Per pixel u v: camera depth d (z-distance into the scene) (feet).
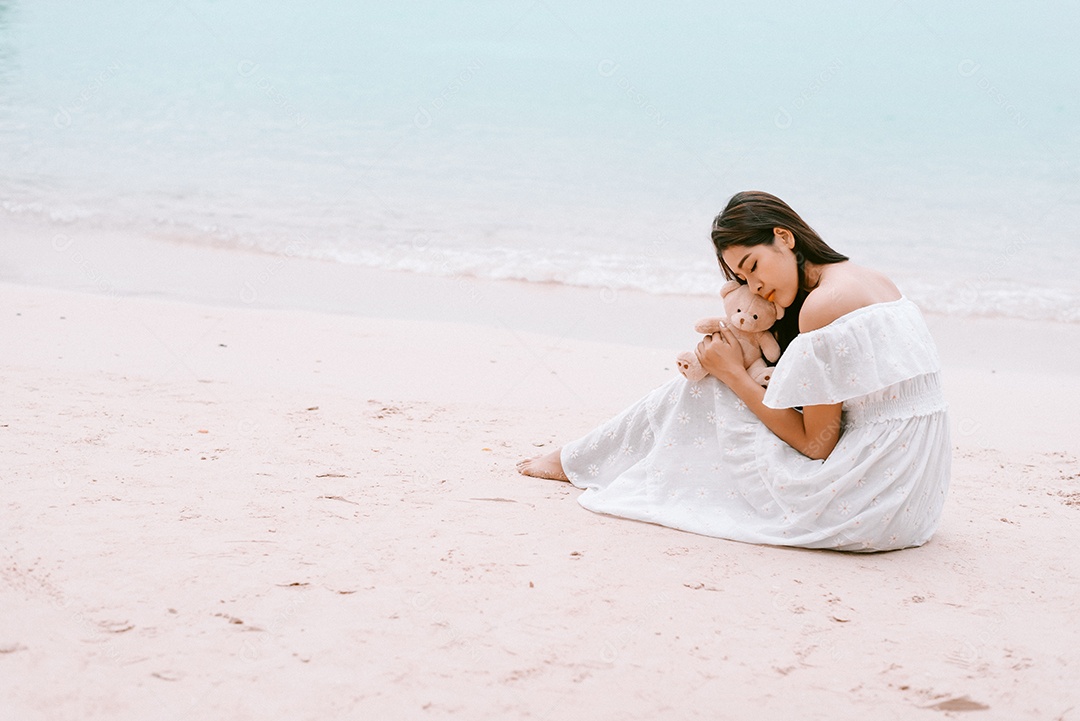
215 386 19.92
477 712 8.46
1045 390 24.49
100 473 13.74
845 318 12.29
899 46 85.46
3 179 44.62
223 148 52.54
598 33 91.45
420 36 89.71
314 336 25.91
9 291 28.60
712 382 13.41
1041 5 98.63
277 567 10.97
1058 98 69.10
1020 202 46.50
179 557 11.04
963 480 16.70
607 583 11.15
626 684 9.07
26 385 18.74
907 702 9.08
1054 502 15.44
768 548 12.55
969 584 11.80
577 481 14.61
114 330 24.98
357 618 9.92
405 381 22.29
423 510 13.16
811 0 101.76
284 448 15.71
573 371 24.08
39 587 10.11
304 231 39.37
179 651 9.08
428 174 49.32
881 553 12.75
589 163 52.26
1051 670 9.73
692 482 13.41
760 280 12.83
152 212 40.93
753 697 9.01
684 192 47.24
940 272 36.88
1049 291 34.83
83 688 8.40
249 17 95.35
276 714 8.22
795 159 53.98
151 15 93.40
